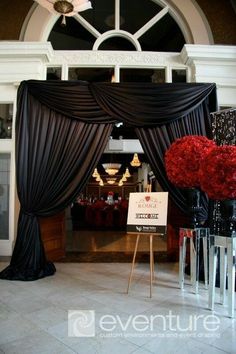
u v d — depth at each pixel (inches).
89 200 528.4
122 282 146.4
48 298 123.4
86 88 170.1
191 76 196.2
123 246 254.5
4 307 113.8
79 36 207.6
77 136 169.6
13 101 191.8
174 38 209.6
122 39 210.7
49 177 166.9
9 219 188.2
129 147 207.2
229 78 191.9
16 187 172.7
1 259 187.2
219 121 151.5
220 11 201.9
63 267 177.8
